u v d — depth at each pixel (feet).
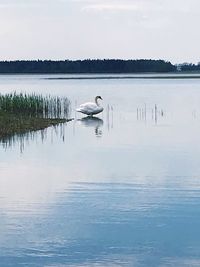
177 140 137.39
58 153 117.19
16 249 58.44
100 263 55.21
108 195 79.87
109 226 65.67
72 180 89.92
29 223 66.59
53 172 96.43
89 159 109.70
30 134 145.89
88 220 67.82
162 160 108.17
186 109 234.99
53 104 197.06
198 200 76.84
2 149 122.01
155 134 149.89
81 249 58.44
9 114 168.76
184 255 57.06
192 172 95.91
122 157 112.06
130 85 535.19
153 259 56.13
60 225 65.87
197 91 397.39
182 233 63.21
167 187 84.64
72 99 296.92
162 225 65.92
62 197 78.74
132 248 58.75
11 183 87.66
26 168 100.07
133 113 217.15
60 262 55.36
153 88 456.04
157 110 229.66
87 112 199.93
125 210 72.13
